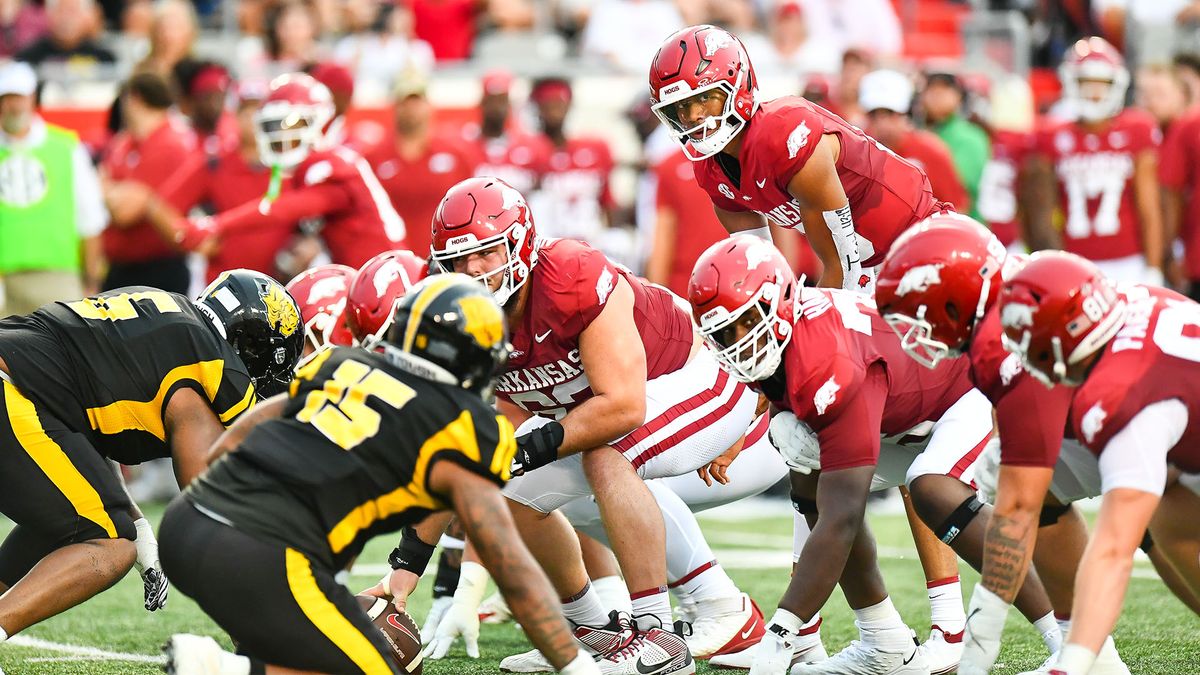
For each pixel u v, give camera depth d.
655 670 14.27
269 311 14.03
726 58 15.54
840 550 12.99
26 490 13.52
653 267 29.53
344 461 11.09
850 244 16.16
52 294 27.88
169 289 28.97
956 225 12.32
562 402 15.27
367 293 14.30
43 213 27.62
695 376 15.52
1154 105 31.28
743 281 13.16
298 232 27.38
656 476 15.55
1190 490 13.11
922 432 14.42
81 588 13.46
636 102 35.56
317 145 24.16
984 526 13.63
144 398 13.56
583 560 16.33
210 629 17.98
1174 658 15.67
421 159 29.06
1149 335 11.63
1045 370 11.56
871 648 14.63
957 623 15.44
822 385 13.18
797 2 39.19
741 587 20.69
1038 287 11.34
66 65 36.53
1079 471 13.10
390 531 11.44
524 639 17.56
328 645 11.16
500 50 38.91
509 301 14.44
